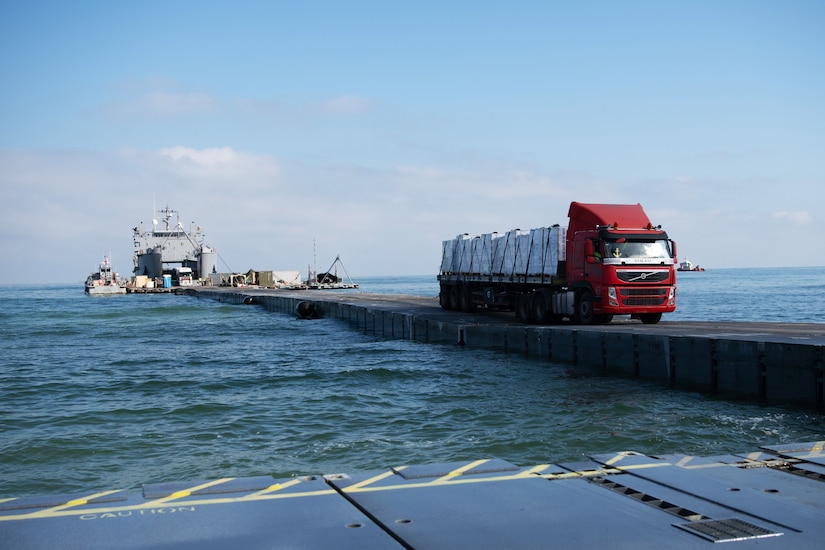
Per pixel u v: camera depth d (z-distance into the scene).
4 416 19.48
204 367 30.11
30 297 162.75
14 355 36.44
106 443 15.92
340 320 57.19
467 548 5.59
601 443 15.05
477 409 19.20
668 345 22.92
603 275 28.84
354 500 6.87
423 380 24.92
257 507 6.68
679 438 15.46
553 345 28.34
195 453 14.88
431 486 7.36
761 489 7.11
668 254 29.52
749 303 83.75
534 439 15.47
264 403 20.88
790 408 18.70
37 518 6.40
